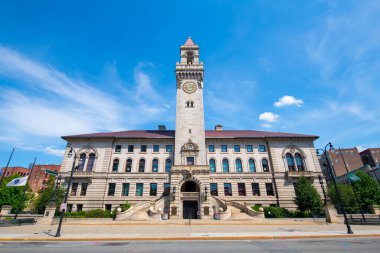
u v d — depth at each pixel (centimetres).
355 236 1811
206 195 4178
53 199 3078
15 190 5291
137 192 4772
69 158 5059
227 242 1552
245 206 3772
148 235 1870
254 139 5325
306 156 5134
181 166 4478
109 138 5206
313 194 4066
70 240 1694
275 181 4841
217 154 5188
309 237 1772
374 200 4438
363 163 8056
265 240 1652
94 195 4672
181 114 5344
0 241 1662
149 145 5262
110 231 2284
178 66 5869
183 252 1180
